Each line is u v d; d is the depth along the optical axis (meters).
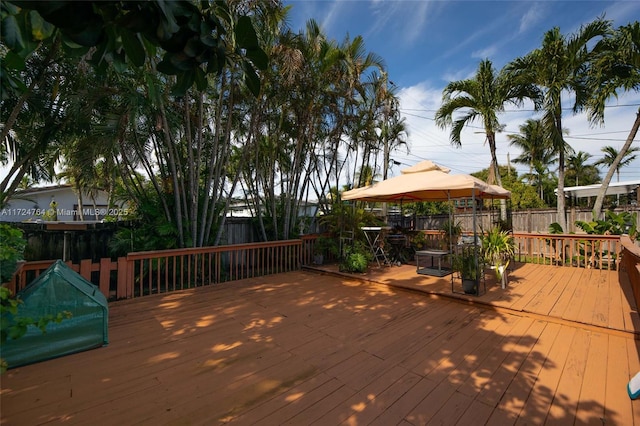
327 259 7.23
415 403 1.96
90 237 5.63
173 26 0.67
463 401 1.98
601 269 5.92
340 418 1.81
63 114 4.59
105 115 4.70
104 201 12.36
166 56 0.79
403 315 3.66
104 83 4.40
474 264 4.29
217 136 5.51
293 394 2.05
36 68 4.09
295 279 5.61
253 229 7.70
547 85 7.30
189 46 0.78
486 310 3.85
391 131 9.15
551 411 1.88
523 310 3.61
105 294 4.14
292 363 2.48
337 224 6.90
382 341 2.91
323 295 4.54
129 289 4.30
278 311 3.79
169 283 5.58
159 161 5.89
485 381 2.22
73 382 2.16
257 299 4.30
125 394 2.03
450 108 8.59
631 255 3.54
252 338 2.97
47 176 5.75
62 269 2.76
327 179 8.25
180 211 5.46
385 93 7.54
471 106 8.41
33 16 0.73
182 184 5.61
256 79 0.93
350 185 8.96
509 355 2.63
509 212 8.74
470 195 6.23
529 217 9.87
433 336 3.03
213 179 6.20
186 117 5.33
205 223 5.76
